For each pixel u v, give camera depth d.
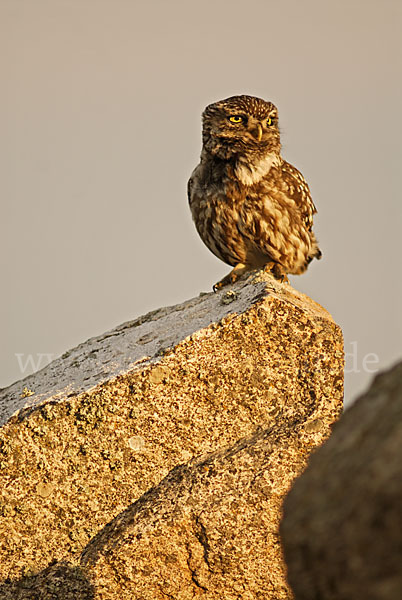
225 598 10.05
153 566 9.98
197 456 10.52
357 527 4.89
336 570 4.96
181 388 10.50
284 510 5.52
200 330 10.57
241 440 10.52
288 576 5.45
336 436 5.55
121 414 10.45
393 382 5.49
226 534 9.91
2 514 10.35
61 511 10.41
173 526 9.93
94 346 12.21
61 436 10.45
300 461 10.14
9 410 10.80
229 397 10.53
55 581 10.16
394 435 5.04
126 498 10.46
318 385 10.49
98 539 10.36
